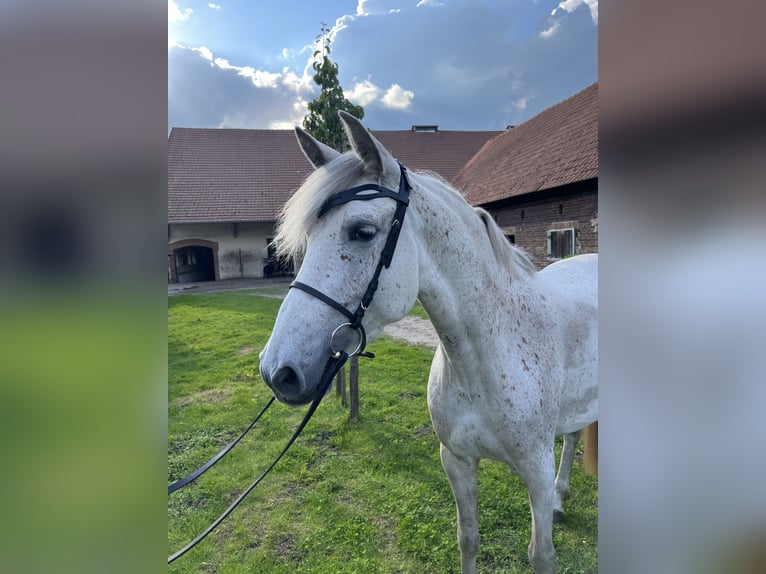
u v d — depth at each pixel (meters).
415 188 1.38
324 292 1.22
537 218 9.73
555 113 12.25
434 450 3.44
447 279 1.43
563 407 1.78
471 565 1.83
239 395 4.75
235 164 19.11
